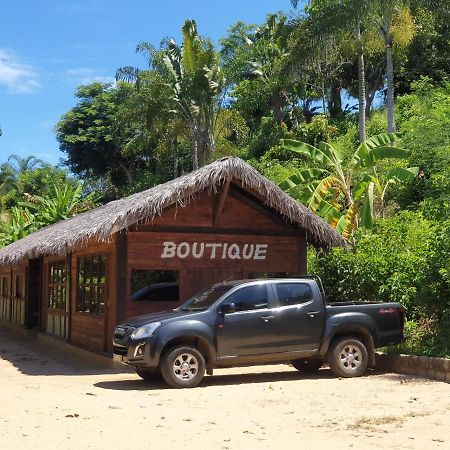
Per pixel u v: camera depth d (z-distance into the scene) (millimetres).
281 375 13656
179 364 12086
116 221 14328
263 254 16438
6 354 19047
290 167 38344
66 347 18766
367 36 35812
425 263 14555
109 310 15969
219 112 43469
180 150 56406
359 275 16828
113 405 10266
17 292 28172
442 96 33938
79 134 65562
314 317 12898
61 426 8711
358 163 23438
